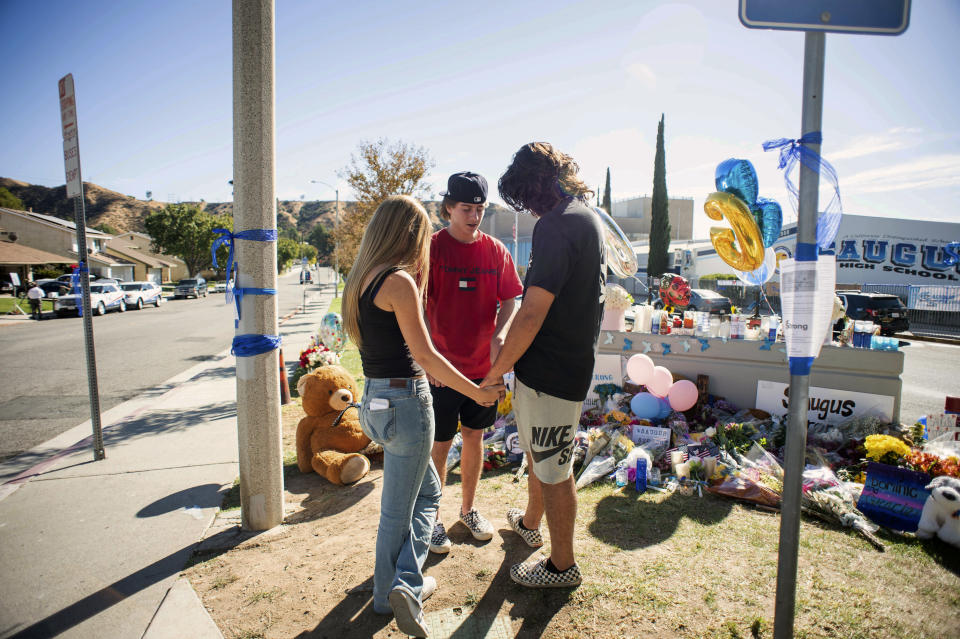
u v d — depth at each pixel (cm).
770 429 397
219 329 1688
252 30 267
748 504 316
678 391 416
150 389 773
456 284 274
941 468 301
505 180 221
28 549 281
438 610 219
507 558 258
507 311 284
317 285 5959
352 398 411
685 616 209
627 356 477
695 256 2944
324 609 223
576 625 206
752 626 201
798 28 147
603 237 215
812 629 199
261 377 291
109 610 226
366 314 195
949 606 213
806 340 155
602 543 269
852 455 362
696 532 279
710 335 461
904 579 233
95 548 281
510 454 398
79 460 436
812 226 152
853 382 402
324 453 383
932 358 1108
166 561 267
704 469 347
